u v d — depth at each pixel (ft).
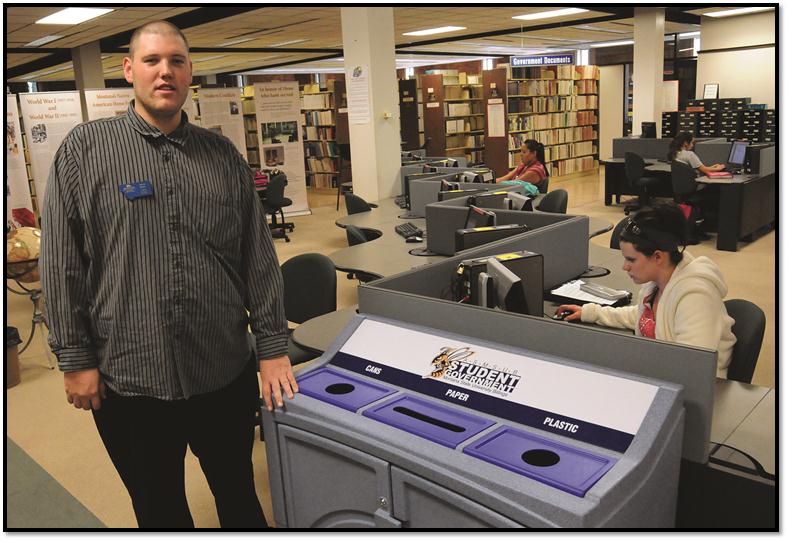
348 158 41.86
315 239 28.30
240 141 34.40
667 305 7.12
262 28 35.09
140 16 28.76
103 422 5.96
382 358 6.39
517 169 23.22
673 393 4.92
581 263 11.34
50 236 5.37
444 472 4.76
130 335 5.60
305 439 5.77
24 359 15.38
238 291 6.14
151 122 5.55
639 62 34.68
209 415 6.11
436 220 13.52
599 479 4.40
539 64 41.37
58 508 9.16
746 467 5.41
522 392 5.40
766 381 11.81
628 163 29.81
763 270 19.81
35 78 59.06
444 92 40.81
